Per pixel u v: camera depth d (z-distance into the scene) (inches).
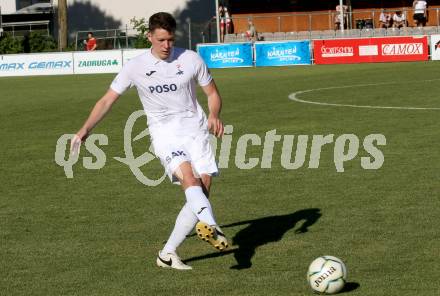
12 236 817.5
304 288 622.5
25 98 2559.1
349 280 637.3
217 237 610.2
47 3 5634.8
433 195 933.8
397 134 1421.0
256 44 3932.1
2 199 1010.1
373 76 2832.2
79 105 2257.6
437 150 1238.3
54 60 3993.6
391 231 782.5
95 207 944.3
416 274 647.1
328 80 2763.3
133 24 5595.5
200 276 664.4
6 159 1332.4
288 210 891.4
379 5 4682.6
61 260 725.9
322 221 834.2
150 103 703.7
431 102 1913.1
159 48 677.9
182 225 682.8
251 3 4798.2
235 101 2160.4
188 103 705.0
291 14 4552.2
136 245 769.6
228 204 934.4
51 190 1060.5
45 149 1435.8
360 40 3764.8
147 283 650.8
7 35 4847.4
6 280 669.9
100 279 666.2
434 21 4350.4
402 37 3688.5
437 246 725.3
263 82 2815.0
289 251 728.3
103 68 3976.4
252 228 819.4
